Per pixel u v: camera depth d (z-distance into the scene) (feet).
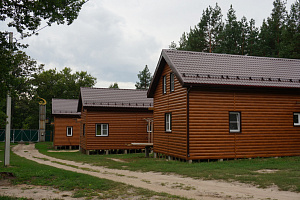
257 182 35.55
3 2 40.04
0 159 75.15
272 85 59.47
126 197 29.91
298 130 63.00
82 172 49.93
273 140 60.90
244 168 47.24
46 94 204.85
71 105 128.57
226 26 150.61
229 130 58.29
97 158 75.82
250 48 148.66
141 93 104.68
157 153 73.97
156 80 73.72
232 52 145.28
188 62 63.05
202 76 57.72
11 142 164.25
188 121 56.08
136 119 96.12
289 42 123.54
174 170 47.57
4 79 39.45
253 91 60.49
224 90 58.65
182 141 58.18
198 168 48.49
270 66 68.64
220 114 57.98
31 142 162.30
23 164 57.67
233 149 58.18
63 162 68.18
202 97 57.26
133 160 67.97
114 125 94.12
